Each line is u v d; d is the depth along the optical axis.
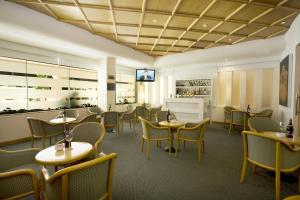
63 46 5.36
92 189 1.51
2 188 1.63
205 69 8.62
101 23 4.79
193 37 5.92
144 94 10.94
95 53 6.40
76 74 7.25
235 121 6.04
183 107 7.27
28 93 5.67
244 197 2.39
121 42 6.68
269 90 6.95
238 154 4.04
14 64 5.30
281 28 4.93
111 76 7.39
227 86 8.09
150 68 10.14
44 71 6.11
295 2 3.53
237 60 7.62
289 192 2.51
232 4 3.68
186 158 3.79
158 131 3.78
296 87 4.39
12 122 4.82
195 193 2.49
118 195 2.44
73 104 7.16
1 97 5.03
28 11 3.87
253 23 4.59
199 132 3.65
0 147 4.52
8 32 4.01
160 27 5.05
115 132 6.27
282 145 2.24
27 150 2.38
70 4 3.76
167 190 2.56
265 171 3.15
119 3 3.72
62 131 4.39
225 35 5.62
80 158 2.06
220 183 2.76
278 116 6.38
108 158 1.55
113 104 7.50
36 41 4.81
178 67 9.58
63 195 1.30
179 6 3.82
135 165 3.42
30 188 1.78
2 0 3.43
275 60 6.65
